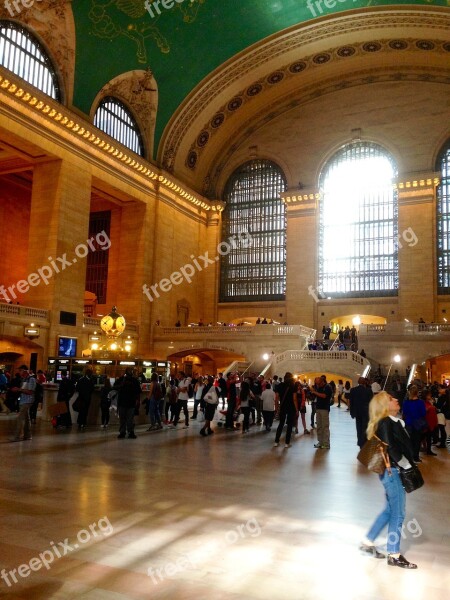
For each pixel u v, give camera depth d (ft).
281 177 124.77
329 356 87.66
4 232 102.53
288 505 20.80
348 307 112.88
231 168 128.98
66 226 85.97
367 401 35.14
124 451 33.30
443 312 104.78
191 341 103.81
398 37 103.65
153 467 27.94
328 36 104.01
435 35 99.96
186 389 50.57
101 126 96.37
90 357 68.33
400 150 112.37
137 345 102.42
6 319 75.15
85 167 90.63
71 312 86.33
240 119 125.29
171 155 112.37
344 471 28.66
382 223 114.01
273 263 122.62
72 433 41.83
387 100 115.24
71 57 85.66
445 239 107.96
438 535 17.49
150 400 46.88
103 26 84.38
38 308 80.94
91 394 47.29
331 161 120.67
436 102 111.04
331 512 19.97
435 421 36.19
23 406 36.55
